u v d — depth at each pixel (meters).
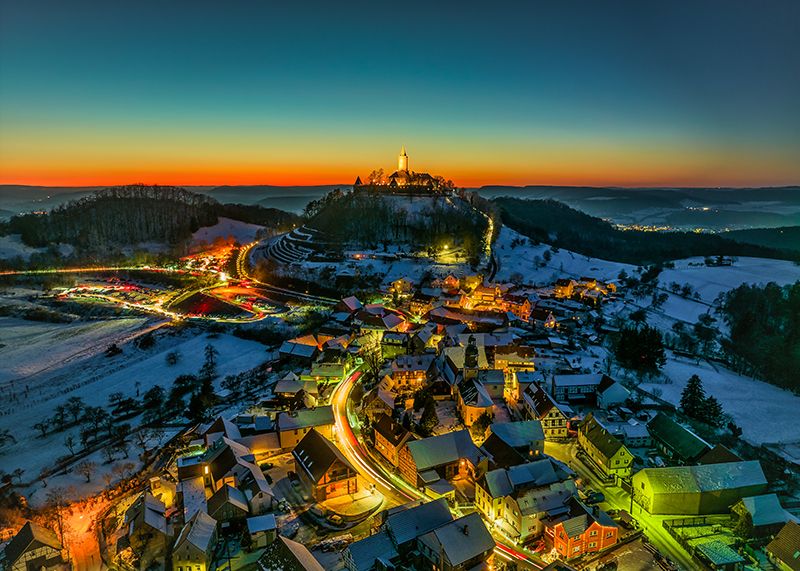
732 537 90.25
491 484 93.25
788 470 113.56
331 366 159.12
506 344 168.88
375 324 194.75
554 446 121.88
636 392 149.62
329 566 81.56
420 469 103.25
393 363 151.50
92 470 120.69
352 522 93.69
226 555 86.06
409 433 111.12
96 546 93.69
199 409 141.62
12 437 139.12
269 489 98.00
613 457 106.38
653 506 95.94
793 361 172.38
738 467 100.12
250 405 145.50
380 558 78.06
